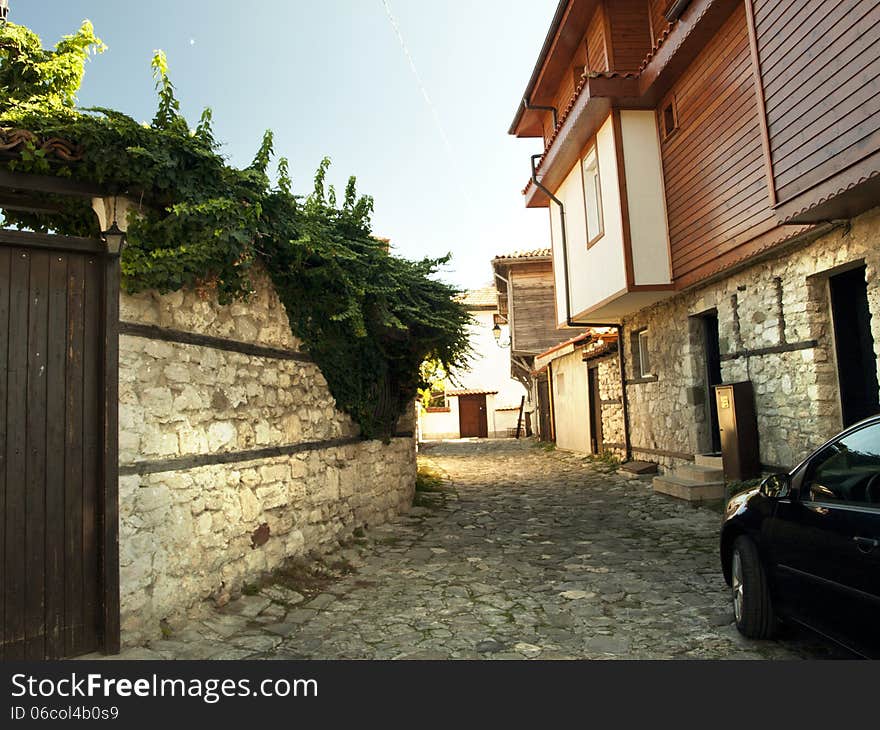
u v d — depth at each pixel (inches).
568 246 528.1
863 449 134.9
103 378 164.9
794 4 235.6
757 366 329.1
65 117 162.9
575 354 709.3
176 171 179.6
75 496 159.6
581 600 210.7
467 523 360.5
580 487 484.4
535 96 597.0
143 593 170.4
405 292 338.3
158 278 174.7
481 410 1358.3
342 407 307.9
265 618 198.8
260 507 229.5
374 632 186.2
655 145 414.0
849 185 209.8
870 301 240.4
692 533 304.8
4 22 227.0
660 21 430.0
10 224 201.9
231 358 218.5
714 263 348.2
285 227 233.6
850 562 125.3
